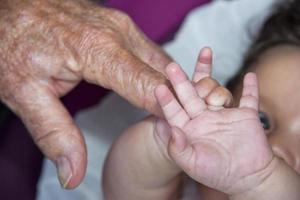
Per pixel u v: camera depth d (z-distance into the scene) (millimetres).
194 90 331
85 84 602
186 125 332
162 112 340
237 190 340
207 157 326
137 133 427
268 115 463
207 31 597
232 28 597
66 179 373
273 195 344
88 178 559
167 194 459
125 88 353
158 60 403
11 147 578
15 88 392
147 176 434
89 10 408
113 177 451
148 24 613
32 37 392
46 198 558
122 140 439
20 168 579
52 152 380
